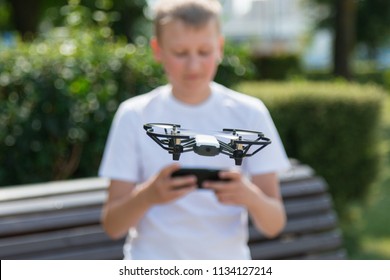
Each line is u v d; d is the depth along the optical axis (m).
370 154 10.83
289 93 10.52
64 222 5.04
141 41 9.98
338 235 5.89
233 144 2.50
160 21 3.80
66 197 5.20
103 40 9.67
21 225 4.90
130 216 3.79
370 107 10.61
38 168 8.04
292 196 5.84
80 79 7.96
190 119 3.97
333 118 10.48
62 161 8.15
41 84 7.87
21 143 7.86
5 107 7.88
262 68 35.97
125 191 4.01
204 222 3.93
